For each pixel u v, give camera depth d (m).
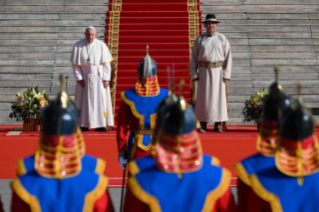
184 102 9.34
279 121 9.95
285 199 9.71
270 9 58.34
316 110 42.78
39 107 39.56
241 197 11.09
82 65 40.19
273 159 10.68
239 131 40.00
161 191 9.33
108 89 41.47
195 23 56.84
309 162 9.66
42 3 58.62
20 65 53.34
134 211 9.78
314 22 56.72
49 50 54.53
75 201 9.47
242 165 10.80
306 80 52.78
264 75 53.03
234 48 54.66
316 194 9.63
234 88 51.94
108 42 54.78
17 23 56.44
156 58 52.88
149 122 17.25
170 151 9.39
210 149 31.14
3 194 23.73
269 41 55.31
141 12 58.09
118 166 28.53
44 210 9.38
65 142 9.48
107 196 10.05
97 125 40.25
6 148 31.58
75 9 58.59
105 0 59.94
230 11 58.12
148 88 17.55
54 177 9.55
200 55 38.09
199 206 9.20
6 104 50.97
